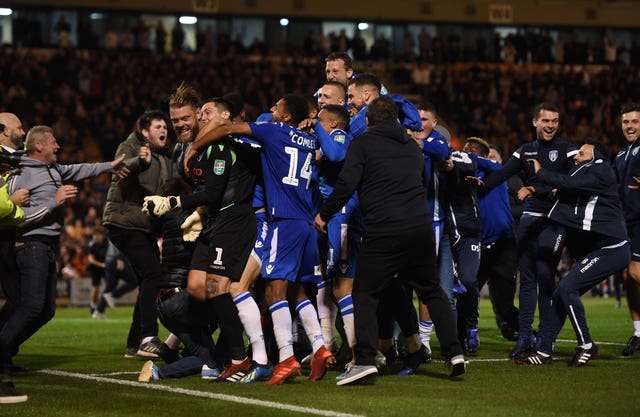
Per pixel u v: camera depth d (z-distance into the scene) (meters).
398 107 17.45
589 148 18.17
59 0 76.94
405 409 12.87
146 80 70.06
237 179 15.83
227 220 15.70
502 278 22.56
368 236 15.17
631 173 20.44
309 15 82.12
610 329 27.98
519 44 83.12
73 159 60.75
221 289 15.66
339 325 18.50
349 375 15.07
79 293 49.44
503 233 22.34
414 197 15.24
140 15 79.44
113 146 64.00
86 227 52.62
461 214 20.25
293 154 15.72
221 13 80.44
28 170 16.58
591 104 77.81
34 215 16.33
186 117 17.53
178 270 16.62
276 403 13.41
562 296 17.92
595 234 18.17
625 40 87.75
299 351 18.47
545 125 19.95
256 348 15.84
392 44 84.62
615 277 41.06
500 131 72.81
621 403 13.40
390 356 17.91
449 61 81.12
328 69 19.38
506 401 13.57
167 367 16.39
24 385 15.66
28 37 74.31
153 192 20.47
